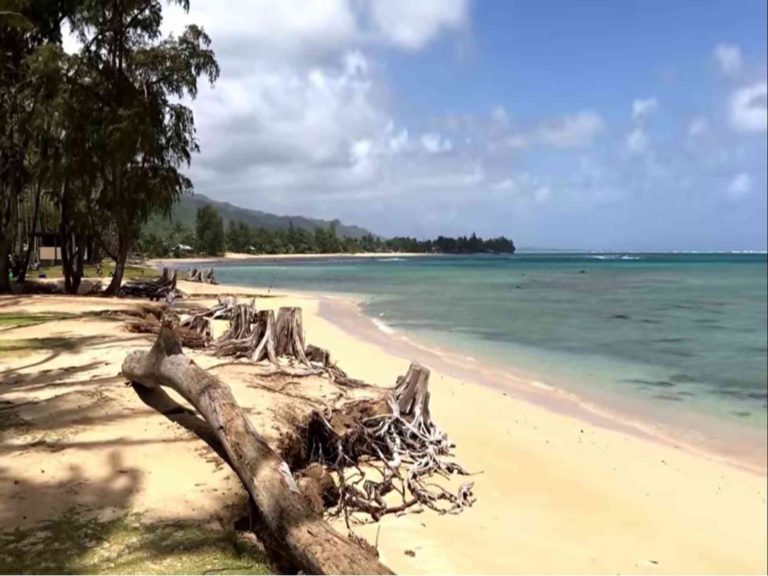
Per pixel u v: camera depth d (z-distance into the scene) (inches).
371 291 1705.2
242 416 200.1
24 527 168.4
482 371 612.1
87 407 283.3
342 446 284.8
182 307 910.4
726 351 776.3
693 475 340.8
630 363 688.4
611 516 272.2
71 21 949.8
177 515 180.7
